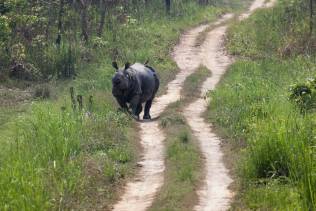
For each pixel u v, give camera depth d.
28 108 60.62
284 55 96.69
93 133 45.09
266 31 114.56
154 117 58.56
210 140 46.84
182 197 31.50
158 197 32.38
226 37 115.69
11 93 70.62
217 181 35.44
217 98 62.28
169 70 89.19
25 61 84.06
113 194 33.84
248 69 85.38
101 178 36.00
